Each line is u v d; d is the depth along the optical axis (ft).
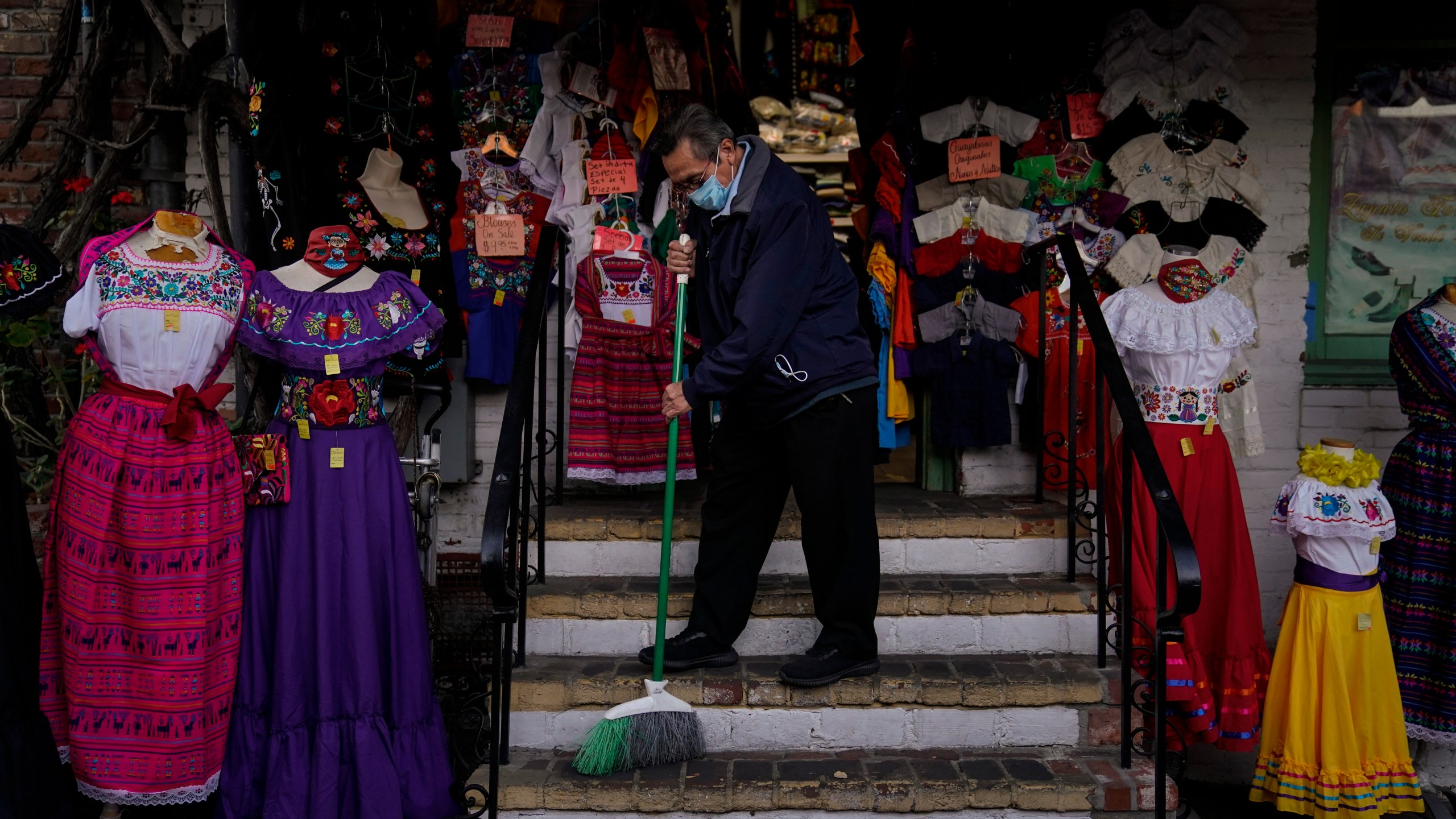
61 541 8.25
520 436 8.54
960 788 8.27
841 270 9.01
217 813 8.57
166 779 8.14
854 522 8.84
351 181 11.15
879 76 12.65
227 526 8.54
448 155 11.68
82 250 10.93
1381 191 12.86
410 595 8.78
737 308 8.32
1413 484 10.50
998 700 8.99
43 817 8.23
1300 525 9.62
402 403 11.23
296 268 8.96
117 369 8.39
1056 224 12.17
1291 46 12.22
